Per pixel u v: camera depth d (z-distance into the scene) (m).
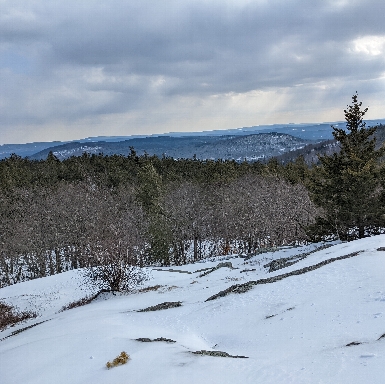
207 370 5.80
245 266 25.06
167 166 83.88
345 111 24.50
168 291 19.94
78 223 46.88
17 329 17.30
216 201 55.50
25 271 53.06
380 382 4.55
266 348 7.93
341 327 7.83
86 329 10.52
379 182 23.03
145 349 7.36
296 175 61.34
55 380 6.47
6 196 53.44
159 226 42.94
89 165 82.12
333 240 25.55
